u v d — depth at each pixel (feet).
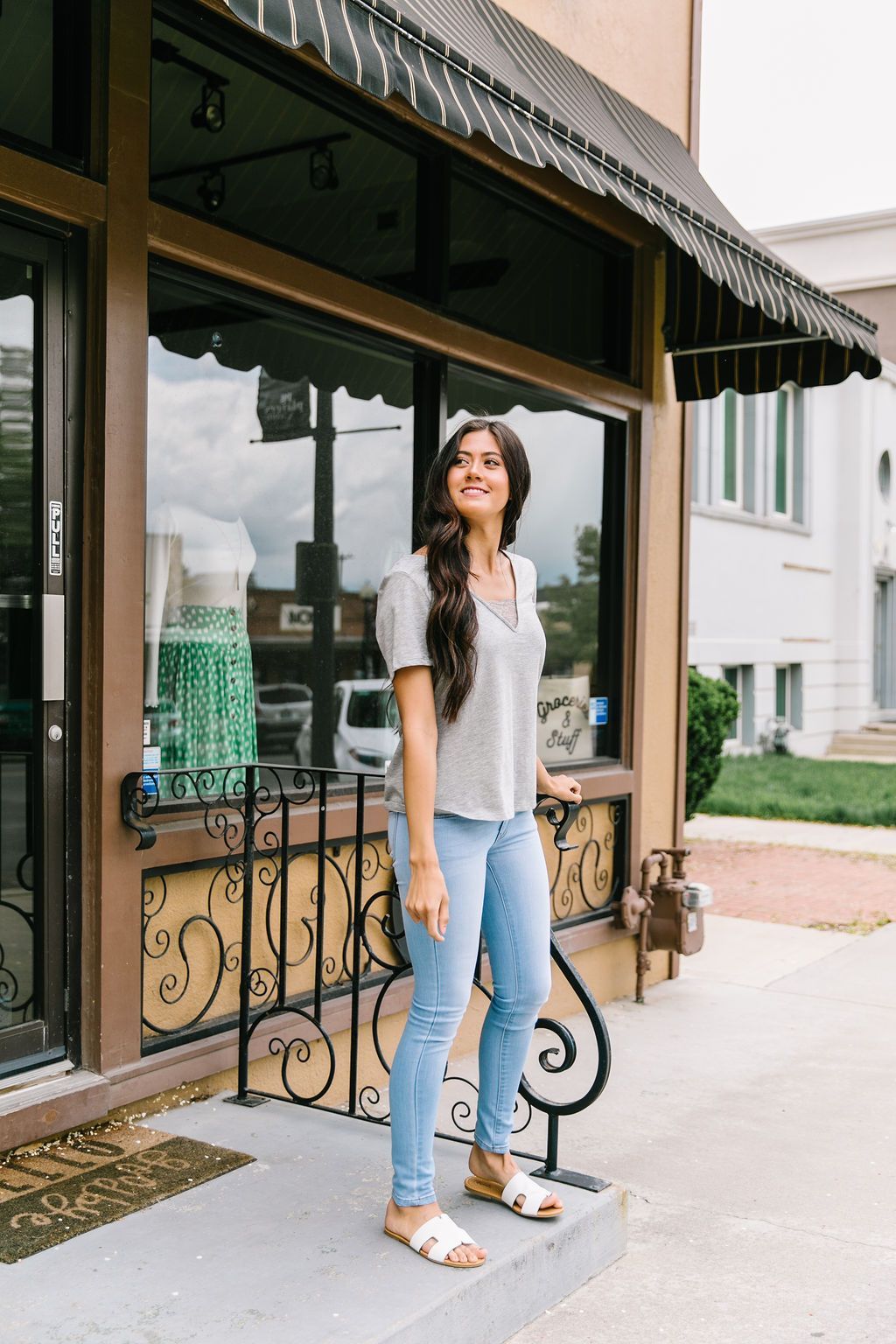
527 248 16.72
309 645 14.02
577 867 17.97
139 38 10.96
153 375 12.03
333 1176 10.06
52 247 10.66
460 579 8.42
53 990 10.82
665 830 19.92
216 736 12.82
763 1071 15.60
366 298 13.73
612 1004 18.63
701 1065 15.80
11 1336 7.65
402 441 15.03
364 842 14.06
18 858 10.82
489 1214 9.54
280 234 13.00
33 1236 8.89
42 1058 10.75
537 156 10.43
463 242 15.48
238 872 12.47
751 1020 17.88
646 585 19.02
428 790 8.30
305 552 13.89
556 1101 14.34
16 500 10.69
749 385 18.90
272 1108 11.60
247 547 13.16
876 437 62.54
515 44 14.58
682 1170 12.42
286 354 13.44
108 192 10.75
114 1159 10.27
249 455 13.12
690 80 20.26
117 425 10.92
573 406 17.81
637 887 19.01
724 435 51.93
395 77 8.91
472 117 9.69
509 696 8.66
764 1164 12.62
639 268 18.71
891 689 68.33
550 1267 9.39
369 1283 8.38
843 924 24.72
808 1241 10.87
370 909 14.14
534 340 16.79
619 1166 12.48
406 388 15.01
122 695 11.02
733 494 52.80
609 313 18.74
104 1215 9.25
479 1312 8.56
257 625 13.35
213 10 12.00
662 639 19.74
